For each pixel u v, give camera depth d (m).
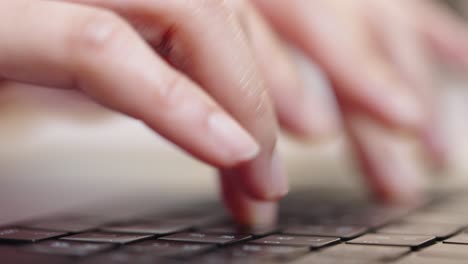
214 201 0.30
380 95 0.33
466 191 0.33
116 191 0.33
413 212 0.28
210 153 0.23
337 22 0.34
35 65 0.24
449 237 0.23
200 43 0.24
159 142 0.64
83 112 0.61
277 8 0.35
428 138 0.43
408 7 0.54
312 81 0.46
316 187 0.35
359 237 0.23
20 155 0.54
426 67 0.45
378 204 0.30
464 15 0.82
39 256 0.21
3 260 0.20
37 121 0.69
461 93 0.73
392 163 0.33
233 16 0.24
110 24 0.23
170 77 0.23
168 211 0.28
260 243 0.22
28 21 0.24
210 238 0.22
